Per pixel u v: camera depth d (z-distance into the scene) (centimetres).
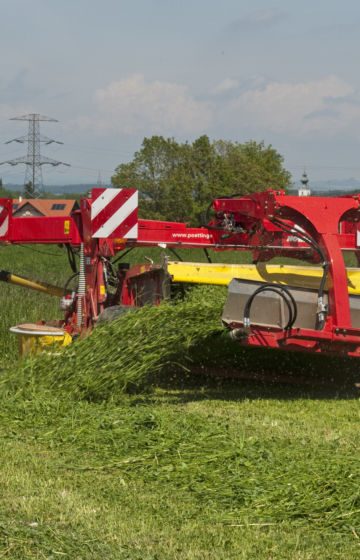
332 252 964
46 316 1453
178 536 531
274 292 945
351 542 525
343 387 1095
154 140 8669
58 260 4053
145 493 614
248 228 1160
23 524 534
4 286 1783
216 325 973
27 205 9288
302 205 1005
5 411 848
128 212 1073
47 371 943
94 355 944
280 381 1091
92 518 556
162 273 1040
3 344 1295
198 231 1162
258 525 550
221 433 761
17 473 656
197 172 8394
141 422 799
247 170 8381
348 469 627
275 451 695
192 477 640
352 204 1017
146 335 958
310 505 574
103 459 700
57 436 769
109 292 1159
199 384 1091
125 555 491
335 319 941
